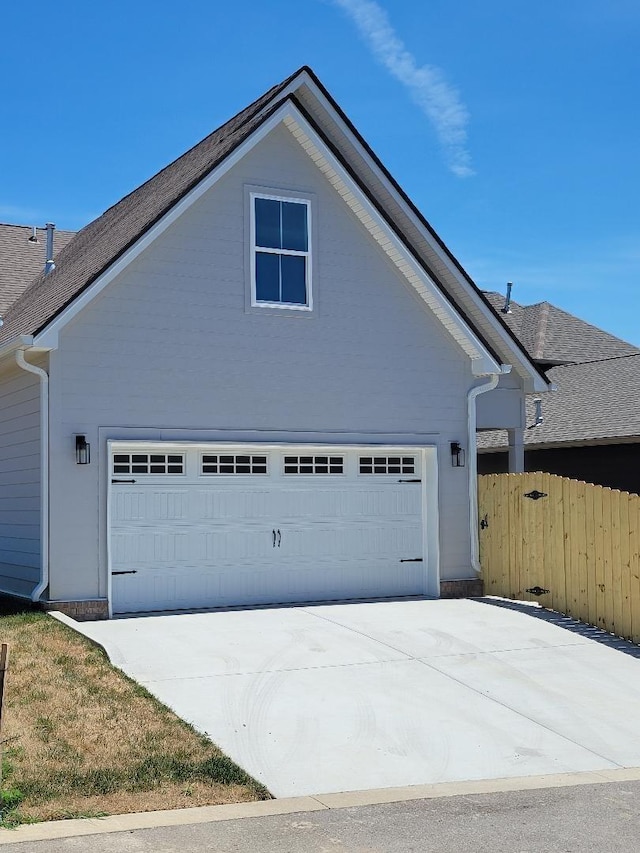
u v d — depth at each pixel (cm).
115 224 1692
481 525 1599
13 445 1428
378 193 1725
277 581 1455
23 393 1391
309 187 1505
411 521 1573
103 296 1338
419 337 1577
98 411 1326
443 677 1070
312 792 741
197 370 1398
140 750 796
